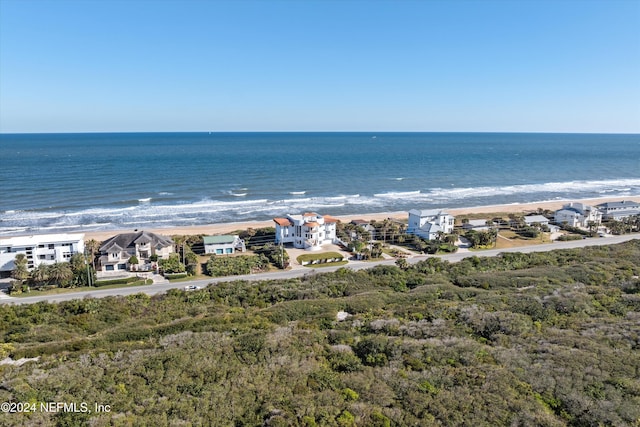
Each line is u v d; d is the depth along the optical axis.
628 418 26.52
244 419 27.97
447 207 131.88
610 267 68.38
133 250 73.69
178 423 27.19
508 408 27.97
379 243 86.44
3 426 26.39
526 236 96.44
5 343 43.03
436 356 35.78
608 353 35.25
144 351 38.28
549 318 46.25
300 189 153.75
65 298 60.06
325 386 31.72
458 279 64.75
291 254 82.62
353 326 45.69
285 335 41.66
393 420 27.22
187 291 61.28
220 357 36.81
